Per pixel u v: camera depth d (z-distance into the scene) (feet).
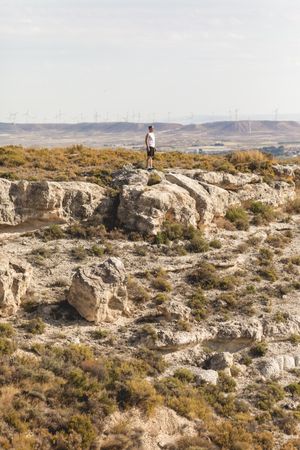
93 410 70.23
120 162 160.86
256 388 87.35
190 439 71.82
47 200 115.44
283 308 106.73
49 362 76.79
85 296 90.74
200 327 94.94
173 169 154.92
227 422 77.61
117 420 70.95
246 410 81.97
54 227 116.98
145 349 87.20
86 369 78.13
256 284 113.39
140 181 134.00
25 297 93.56
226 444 72.84
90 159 160.66
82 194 122.21
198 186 137.69
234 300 103.96
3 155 152.05
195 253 119.75
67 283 100.37
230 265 116.16
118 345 87.86
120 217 123.44
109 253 113.29
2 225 112.37
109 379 76.79
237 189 152.05
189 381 84.64
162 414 74.69
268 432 77.51
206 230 131.03
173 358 89.40
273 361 93.56
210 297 105.19
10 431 63.93
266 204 153.48
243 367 92.22
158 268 109.81
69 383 74.02
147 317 95.55
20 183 115.24
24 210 115.03
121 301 94.63
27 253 108.06
